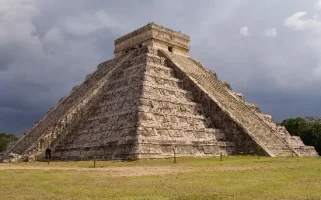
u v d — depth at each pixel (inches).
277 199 488.4
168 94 1638.8
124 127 1403.8
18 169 974.4
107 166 1071.0
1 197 518.6
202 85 1804.9
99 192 550.9
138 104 1451.8
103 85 1813.5
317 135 2576.3
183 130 1489.9
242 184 627.8
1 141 3314.5
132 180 690.2
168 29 2097.7
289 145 1643.7
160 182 658.2
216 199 494.9
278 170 853.2
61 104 1990.7
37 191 568.4
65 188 592.7
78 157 1515.7
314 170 847.7
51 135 1619.1
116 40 2237.9
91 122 1640.0
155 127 1397.6
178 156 1371.8
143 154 1291.8
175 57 2032.5
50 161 1485.0
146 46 1964.8
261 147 1470.2
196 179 699.4
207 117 1674.5
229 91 1955.0
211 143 1499.8
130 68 1820.9
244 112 1760.6
